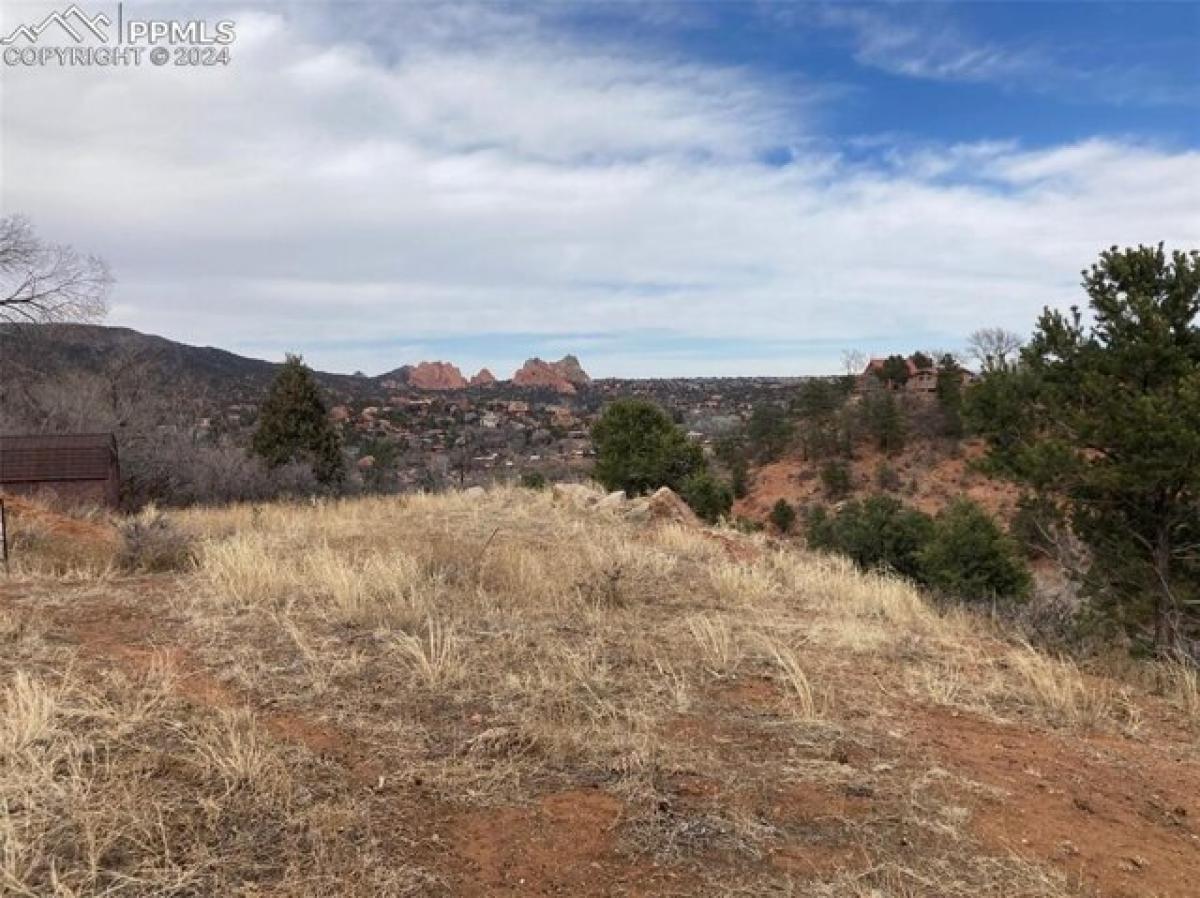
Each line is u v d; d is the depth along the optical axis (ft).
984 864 10.41
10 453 61.62
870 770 12.98
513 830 10.68
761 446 229.04
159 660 15.99
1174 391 45.75
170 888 8.82
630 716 14.47
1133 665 22.06
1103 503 49.42
